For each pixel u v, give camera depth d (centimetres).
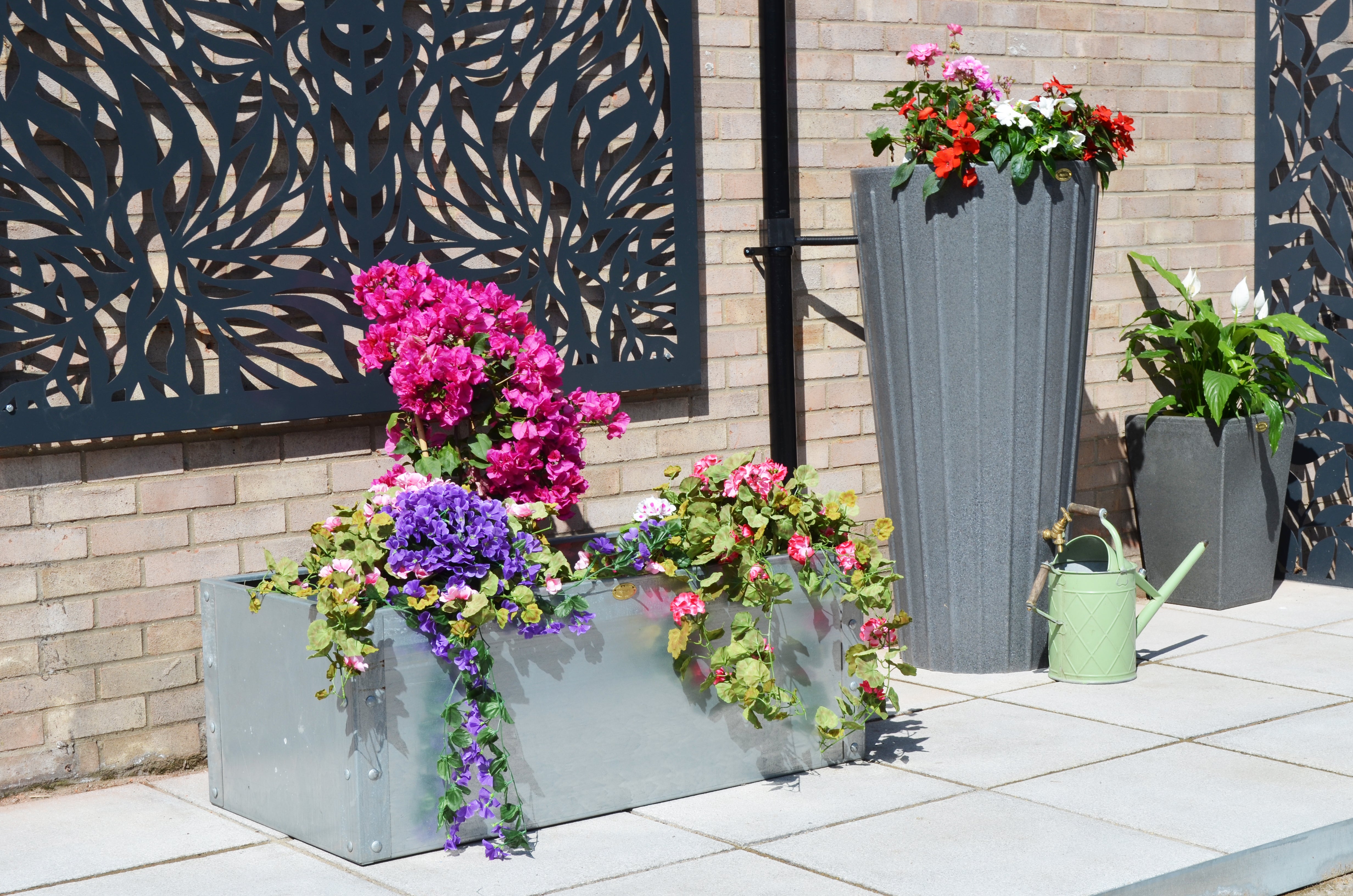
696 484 355
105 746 370
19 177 349
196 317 379
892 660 449
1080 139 438
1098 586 435
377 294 362
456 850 309
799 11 477
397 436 380
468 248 417
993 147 434
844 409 496
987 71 442
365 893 284
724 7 461
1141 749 368
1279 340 520
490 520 316
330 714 304
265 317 382
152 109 370
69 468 362
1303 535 606
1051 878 281
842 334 494
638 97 439
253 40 381
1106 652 437
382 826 303
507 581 312
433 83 402
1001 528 449
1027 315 439
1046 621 464
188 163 378
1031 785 341
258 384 389
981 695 431
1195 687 430
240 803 340
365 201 394
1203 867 286
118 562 370
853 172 460
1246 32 585
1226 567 536
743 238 470
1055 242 439
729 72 463
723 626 346
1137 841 301
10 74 352
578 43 426
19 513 356
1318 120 564
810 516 362
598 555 345
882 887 279
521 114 418
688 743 342
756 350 475
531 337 366
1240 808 321
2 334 349
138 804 353
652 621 336
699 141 459
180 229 369
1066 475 460
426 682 307
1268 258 582
